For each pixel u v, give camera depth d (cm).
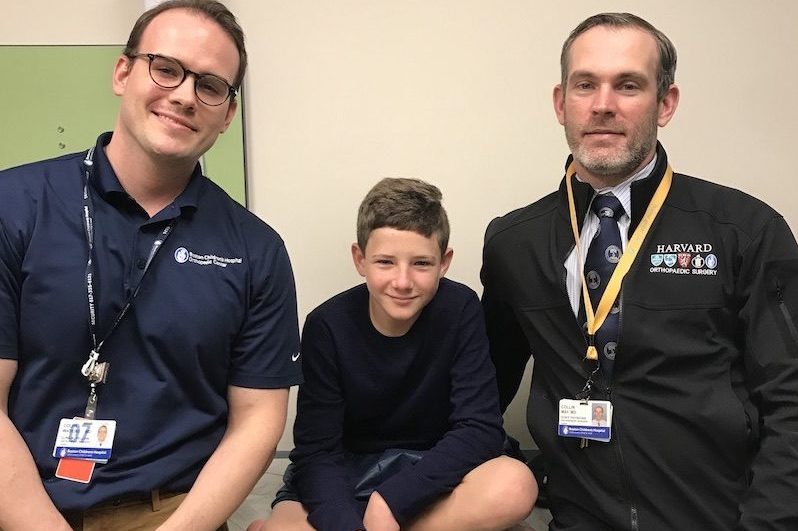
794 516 111
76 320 110
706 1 188
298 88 186
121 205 117
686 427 126
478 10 186
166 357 114
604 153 132
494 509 124
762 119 191
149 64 111
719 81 189
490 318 160
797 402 118
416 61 187
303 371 149
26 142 181
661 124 139
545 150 190
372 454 152
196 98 112
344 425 155
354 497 135
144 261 115
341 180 189
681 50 188
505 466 129
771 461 116
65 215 113
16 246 109
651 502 124
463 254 192
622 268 133
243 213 131
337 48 185
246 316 124
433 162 189
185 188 124
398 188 145
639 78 129
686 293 129
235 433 120
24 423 109
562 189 146
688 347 127
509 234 150
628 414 128
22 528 101
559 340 139
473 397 144
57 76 181
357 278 192
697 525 122
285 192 188
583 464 132
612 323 131
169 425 115
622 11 187
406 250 138
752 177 192
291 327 130
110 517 110
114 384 112
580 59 133
